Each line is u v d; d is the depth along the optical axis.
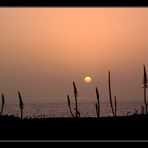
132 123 50.38
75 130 43.75
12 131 43.03
